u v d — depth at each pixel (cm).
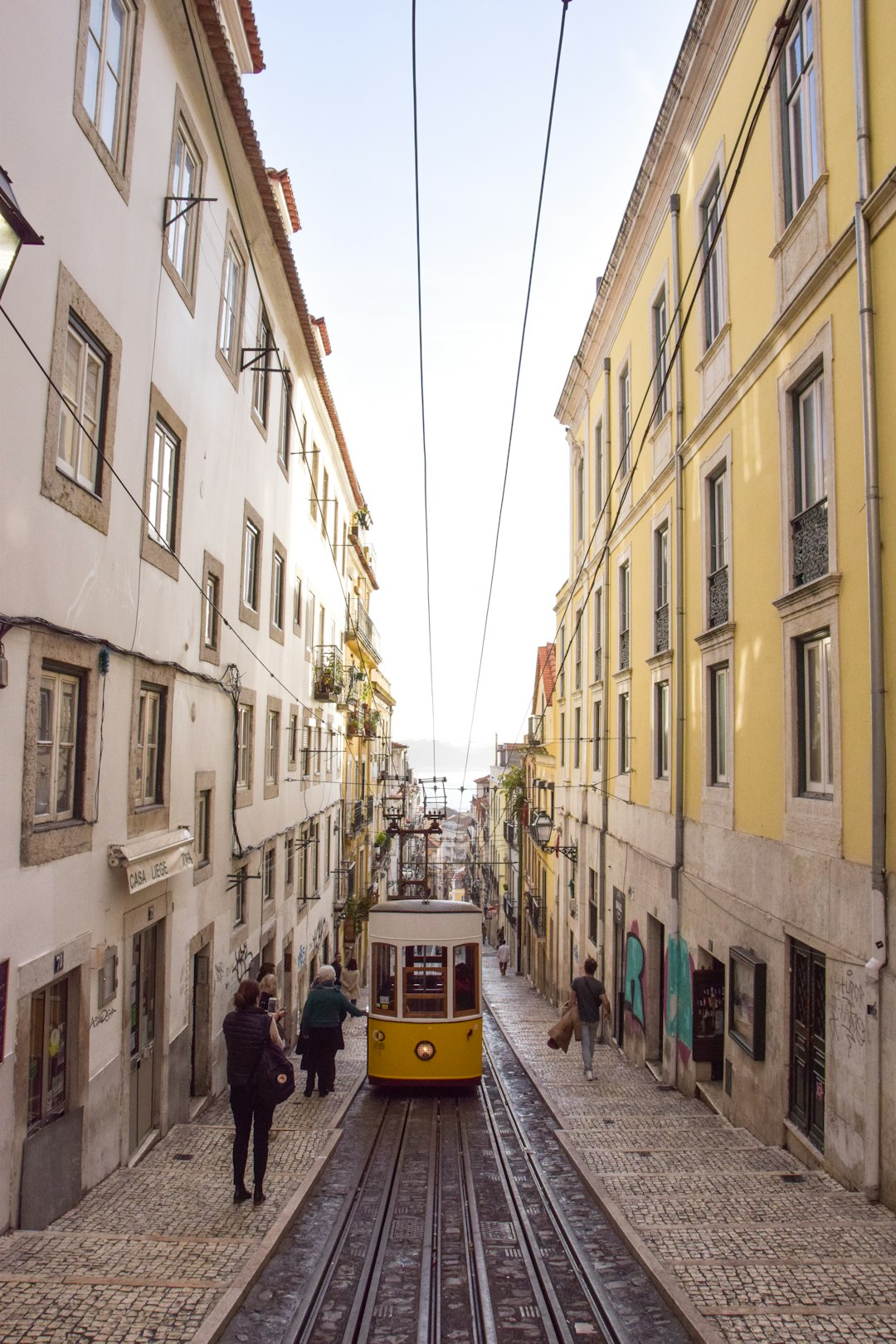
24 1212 644
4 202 456
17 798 649
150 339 929
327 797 2472
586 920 2173
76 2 725
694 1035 1193
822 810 860
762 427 1045
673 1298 524
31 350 659
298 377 1884
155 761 1000
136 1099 918
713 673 1255
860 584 797
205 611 1171
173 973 1021
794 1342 462
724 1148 935
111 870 826
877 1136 723
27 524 665
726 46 1173
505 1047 1788
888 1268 562
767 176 1043
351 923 2931
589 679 2191
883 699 748
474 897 6856
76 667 761
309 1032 1207
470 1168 891
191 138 1066
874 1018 732
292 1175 812
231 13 1095
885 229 761
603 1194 747
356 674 2741
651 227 1589
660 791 1487
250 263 1390
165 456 1016
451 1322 550
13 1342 455
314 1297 565
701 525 1284
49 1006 721
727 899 1138
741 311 1128
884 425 759
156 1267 562
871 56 787
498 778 5181
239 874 1348
